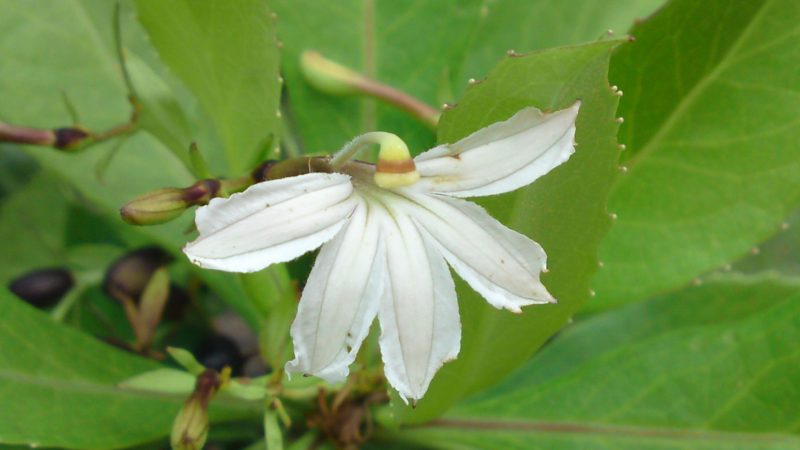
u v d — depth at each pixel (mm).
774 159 129
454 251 103
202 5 117
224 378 111
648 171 131
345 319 100
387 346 102
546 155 102
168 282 133
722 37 125
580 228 111
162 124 126
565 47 103
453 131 108
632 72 126
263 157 122
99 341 128
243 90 121
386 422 126
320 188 101
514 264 102
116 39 123
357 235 102
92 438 117
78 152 127
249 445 136
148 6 122
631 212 132
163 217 109
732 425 130
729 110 128
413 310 102
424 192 104
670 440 130
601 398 133
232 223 97
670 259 132
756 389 130
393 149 103
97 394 122
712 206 131
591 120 107
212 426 132
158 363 130
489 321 116
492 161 103
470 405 134
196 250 96
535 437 131
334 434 125
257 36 117
